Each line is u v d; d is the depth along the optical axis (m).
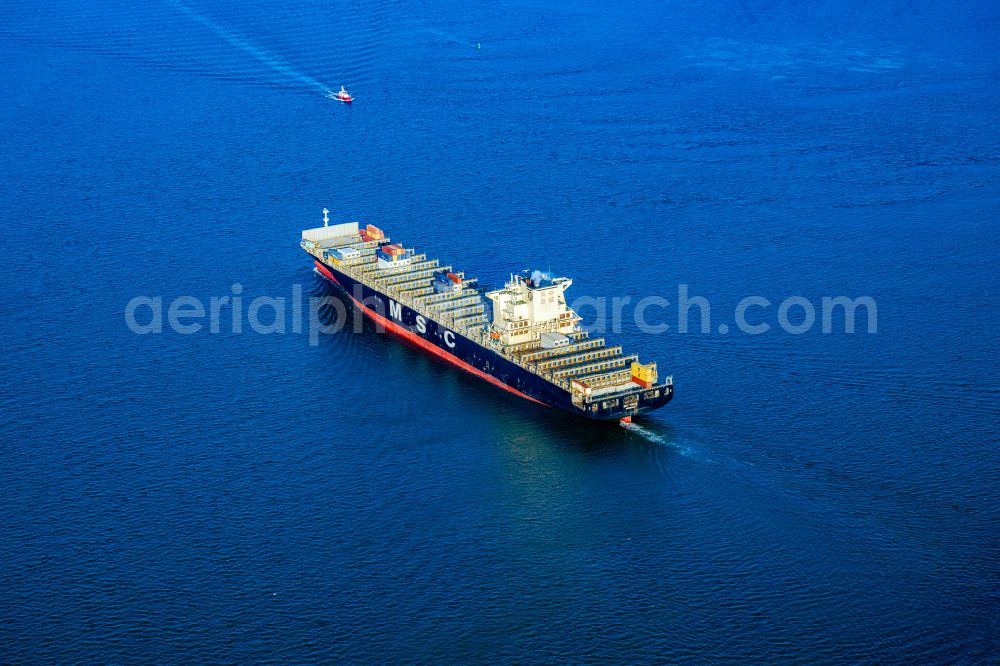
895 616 184.62
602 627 183.62
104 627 182.62
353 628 183.12
